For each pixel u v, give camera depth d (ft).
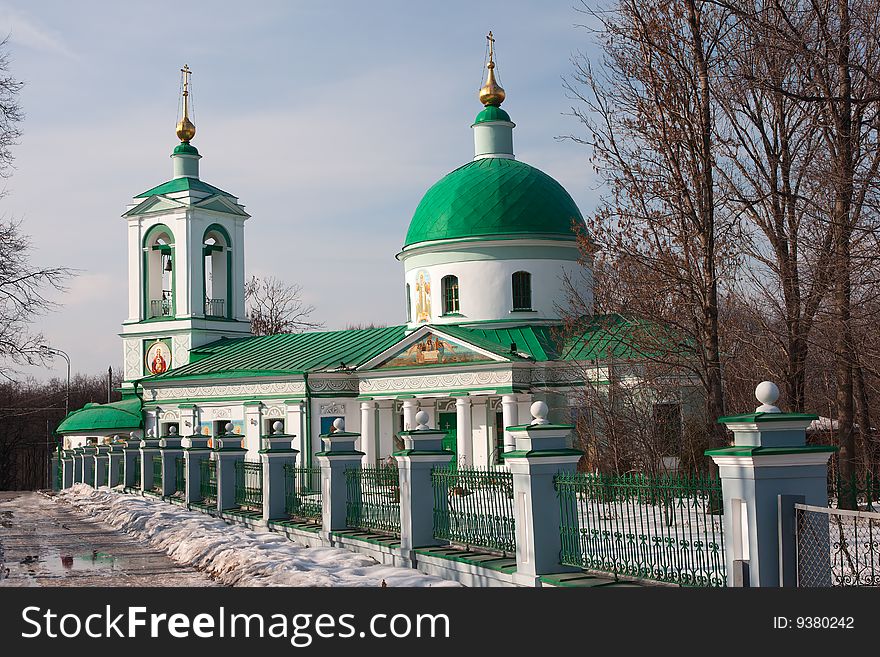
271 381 126.52
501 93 132.67
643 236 71.20
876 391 74.84
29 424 277.03
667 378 79.82
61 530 87.92
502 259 121.70
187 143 156.87
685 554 34.88
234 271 156.87
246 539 68.44
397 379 117.70
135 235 154.71
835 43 62.59
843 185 60.54
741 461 30.48
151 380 138.72
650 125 70.59
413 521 53.47
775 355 74.43
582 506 40.86
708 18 69.15
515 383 109.29
